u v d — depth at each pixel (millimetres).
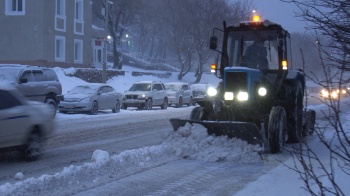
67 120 36219
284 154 20453
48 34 62594
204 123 20375
